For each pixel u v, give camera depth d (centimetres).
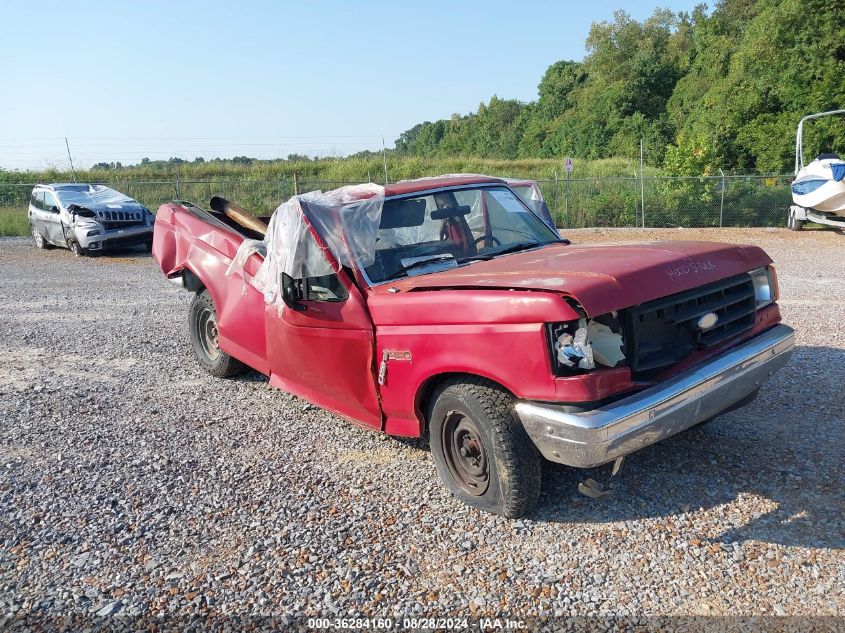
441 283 415
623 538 377
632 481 437
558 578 346
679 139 2612
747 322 431
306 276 484
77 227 1767
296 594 345
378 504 431
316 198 500
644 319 373
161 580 362
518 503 388
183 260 682
